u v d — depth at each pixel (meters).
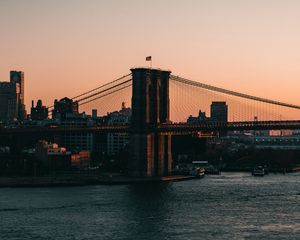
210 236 162.12
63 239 158.50
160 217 187.88
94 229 170.12
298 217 189.38
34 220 182.25
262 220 183.88
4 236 161.50
